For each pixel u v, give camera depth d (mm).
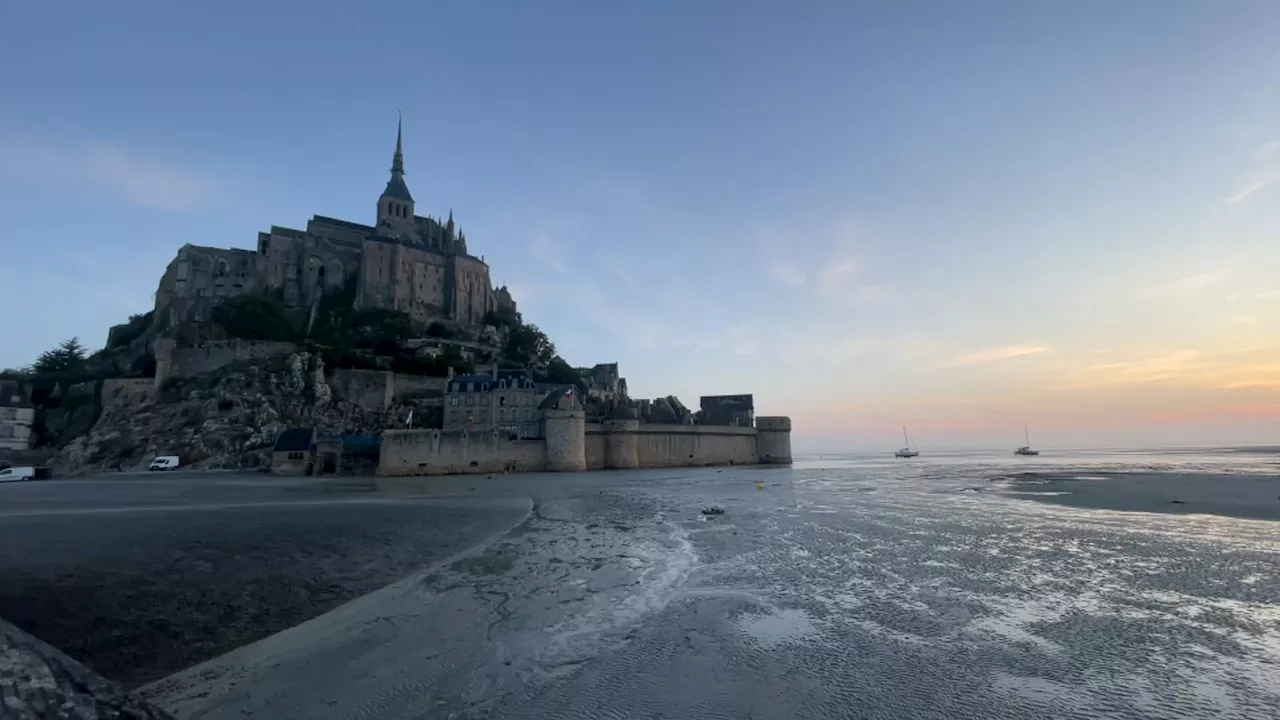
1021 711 8766
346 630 12734
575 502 39750
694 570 18531
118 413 88625
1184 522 27078
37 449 89500
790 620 13312
